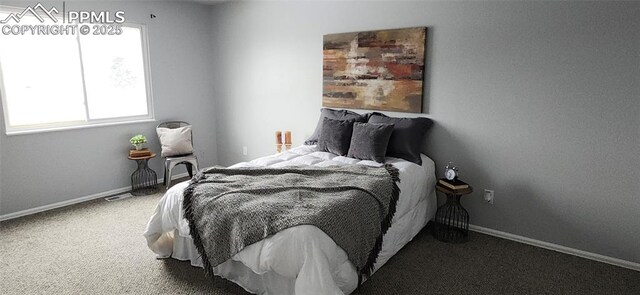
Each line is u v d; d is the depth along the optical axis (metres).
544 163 2.97
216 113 5.37
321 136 3.64
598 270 2.69
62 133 3.88
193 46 4.96
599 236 2.83
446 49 3.29
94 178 4.18
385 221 2.52
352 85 3.86
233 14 4.84
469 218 3.40
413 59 3.44
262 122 4.84
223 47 5.05
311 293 1.86
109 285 2.46
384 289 2.42
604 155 2.73
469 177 3.35
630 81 2.57
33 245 3.01
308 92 4.30
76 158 4.01
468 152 3.32
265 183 2.55
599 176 2.77
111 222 3.49
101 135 4.18
